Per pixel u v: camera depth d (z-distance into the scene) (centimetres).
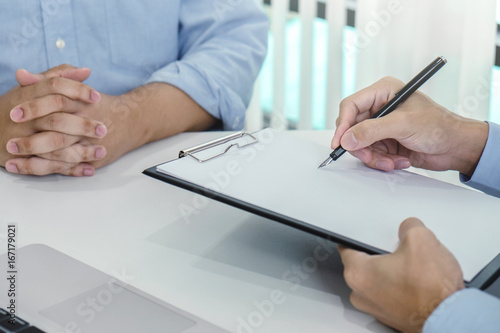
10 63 96
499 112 147
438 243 48
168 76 95
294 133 91
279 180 59
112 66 104
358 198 57
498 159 71
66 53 99
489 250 51
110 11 101
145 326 45
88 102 76
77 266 54
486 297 44
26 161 74
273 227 64
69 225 63
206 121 100
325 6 166
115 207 67
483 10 136
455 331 43
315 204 54
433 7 143
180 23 112
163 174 57
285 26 169
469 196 61
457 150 73
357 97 74
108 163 79
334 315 49
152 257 57
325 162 65
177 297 51
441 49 145
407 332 47
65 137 72
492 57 140
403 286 46
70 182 73
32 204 67
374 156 67
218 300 50
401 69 152
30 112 72
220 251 59
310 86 170
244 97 109
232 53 106
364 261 48
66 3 97
